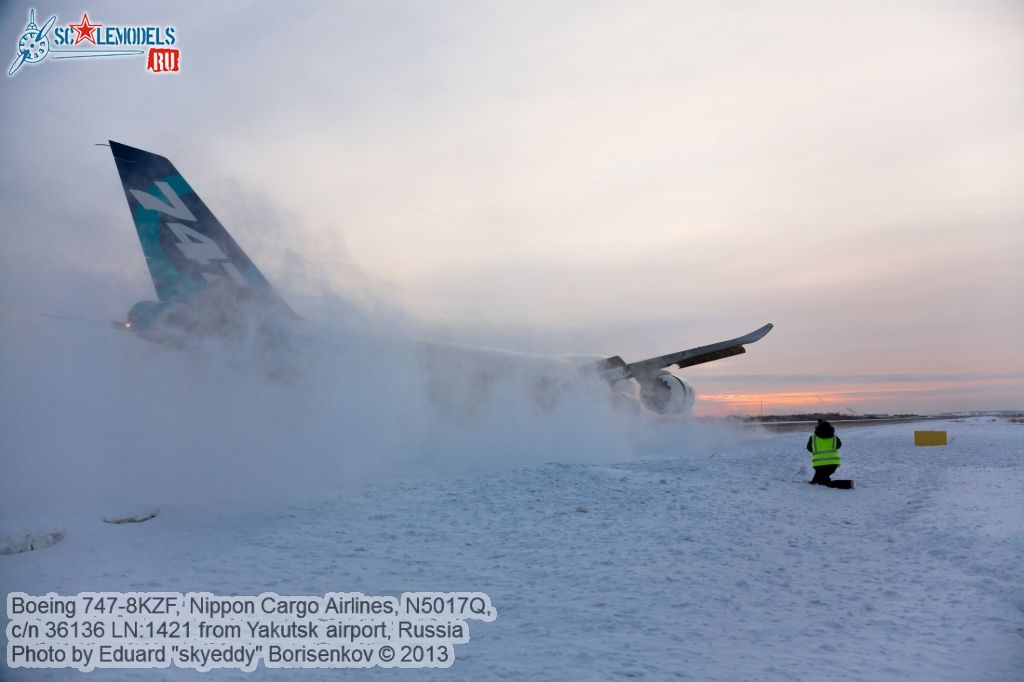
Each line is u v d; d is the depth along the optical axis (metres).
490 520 11.59
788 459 20.70
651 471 16.95
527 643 6.57
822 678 5.63
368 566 9.02
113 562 9.15
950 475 17.27
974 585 8.18
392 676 5.89
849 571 8.91
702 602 7.70
